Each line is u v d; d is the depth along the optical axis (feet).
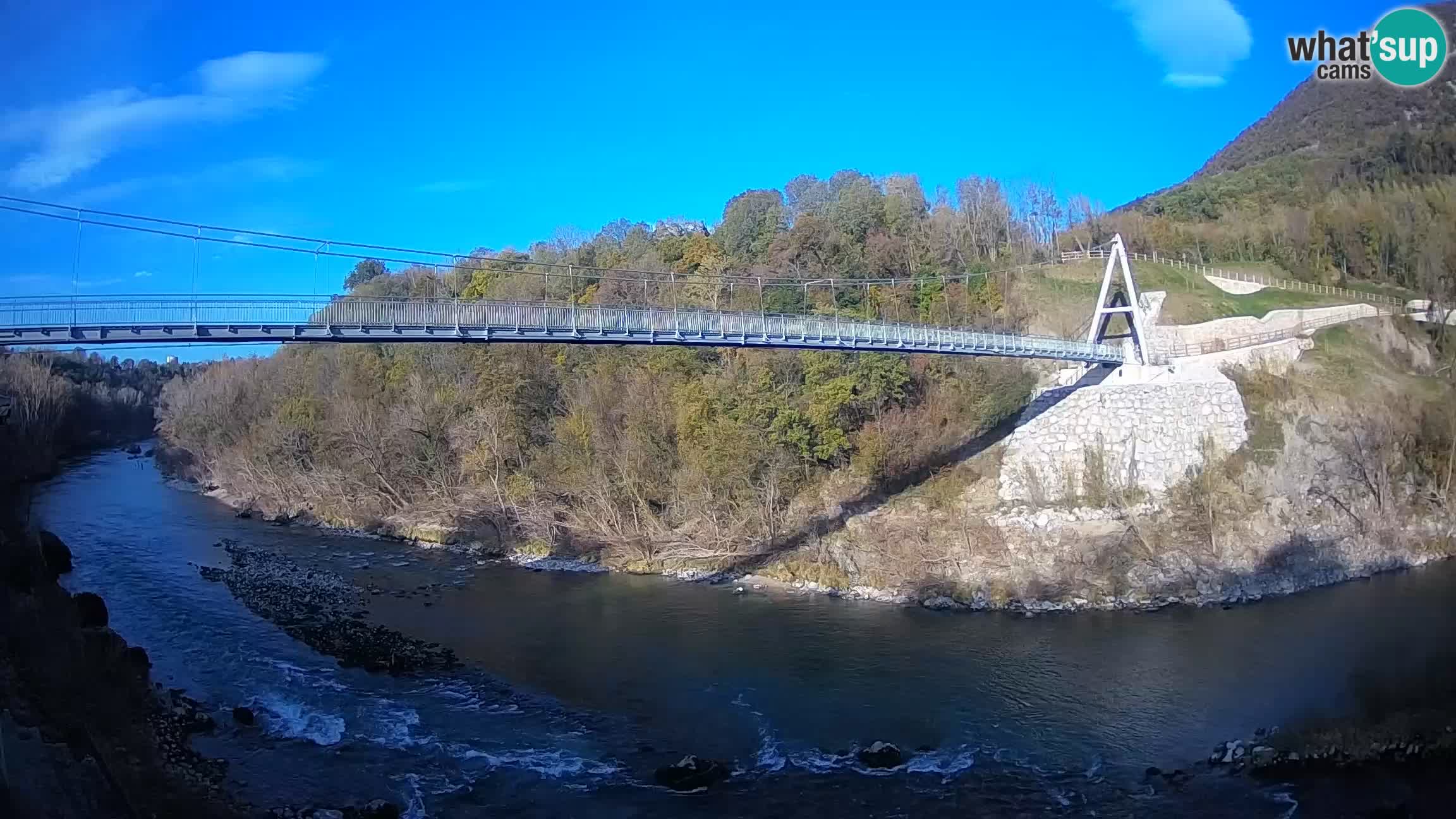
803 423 172.04
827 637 122.01
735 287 220.43
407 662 113.60
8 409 235.81
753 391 171.53
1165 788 78.28
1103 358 179.63
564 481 181.57
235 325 100.73
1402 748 80.69
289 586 152.35
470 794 80.28
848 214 251.39
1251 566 141.28
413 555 178.09
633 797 79.71
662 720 95.96
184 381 329.31
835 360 174.29
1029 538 152.35
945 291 221.05
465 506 191.31
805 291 208.33
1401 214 250.57
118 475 290.35
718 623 129.70
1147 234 270.87
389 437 207.21
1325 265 254.68
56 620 111.65
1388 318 203.41
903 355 178.91
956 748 87.97
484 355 217.36
